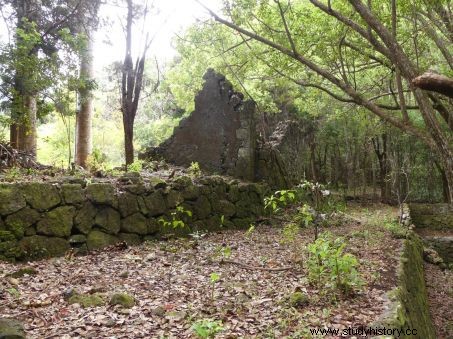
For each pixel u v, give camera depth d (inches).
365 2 386.6
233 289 203.8
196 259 269.1
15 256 240.1
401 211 535.8
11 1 500.7
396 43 282.0
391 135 818.8
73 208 272.5
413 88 278.4
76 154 625.3
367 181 1000.9
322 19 356.5
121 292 188.2
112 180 322.3
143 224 314.7
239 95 488.4
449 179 274.2
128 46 421.4
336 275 193.8
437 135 275.7
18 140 490.3
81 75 510.9
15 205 245.1
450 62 370.9
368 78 582.9
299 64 379.6
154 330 154.5
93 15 534.0
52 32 508.7
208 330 136.8
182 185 358.3
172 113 716.0
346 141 820.6
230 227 403.9
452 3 427.2
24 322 156.6
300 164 705.0
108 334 148.8
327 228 433.1
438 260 485.1
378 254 300.2
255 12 390.3
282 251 301.4
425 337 231.6
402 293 204.8
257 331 155.9
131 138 432.5
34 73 446.6
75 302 176.6
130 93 428.1
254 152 490.0
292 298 183.6
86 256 264.2
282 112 754.8
